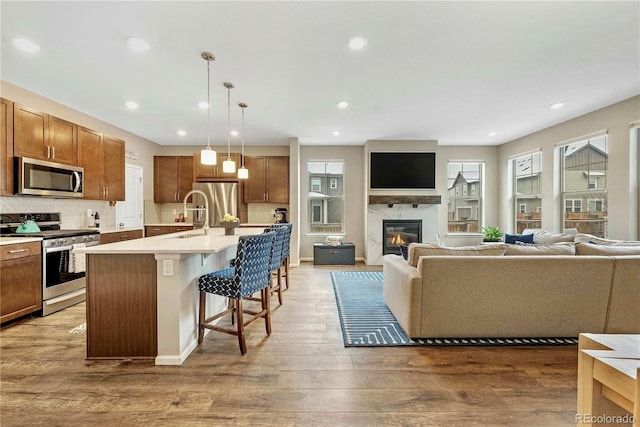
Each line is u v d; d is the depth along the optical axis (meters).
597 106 3.93
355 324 2.87
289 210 6.13
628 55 2.62
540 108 4.01
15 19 2.09
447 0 1.92
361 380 1.93
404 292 2.64
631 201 3.64
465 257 2.48
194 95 3.54
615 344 1.08
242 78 3.08
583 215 4.40
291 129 5.11
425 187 6.00
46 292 3.07
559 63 2.77
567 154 4.72
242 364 2.14
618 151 3.78
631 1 1.92
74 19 2.09
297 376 1.98
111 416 1.59
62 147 3.60
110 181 4.45
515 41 2.40
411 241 6.05
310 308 3.37
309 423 1.54
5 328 2.76
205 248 2.16
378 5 1.97
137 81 3.15
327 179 6.58
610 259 2.47
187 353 2.26
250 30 2.24
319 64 2.78
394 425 1.53
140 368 2.08
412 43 2.43
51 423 1.53
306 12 2.04
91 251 2.04
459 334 2.51
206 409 1.65
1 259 2.69
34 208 3.56
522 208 5.79
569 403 1.70
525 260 2.46
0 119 2.90
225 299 3.31
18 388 1.84
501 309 2.49
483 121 4.64
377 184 6.01
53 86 3.28
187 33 2.28
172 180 6.07
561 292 2.48
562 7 1.98
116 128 4.96
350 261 5.96
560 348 2.38
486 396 1.77
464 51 2.55
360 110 4.10
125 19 2.10
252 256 2.39
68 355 2.25
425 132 5.34
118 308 2.19
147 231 5.59
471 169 6.58
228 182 5.80
